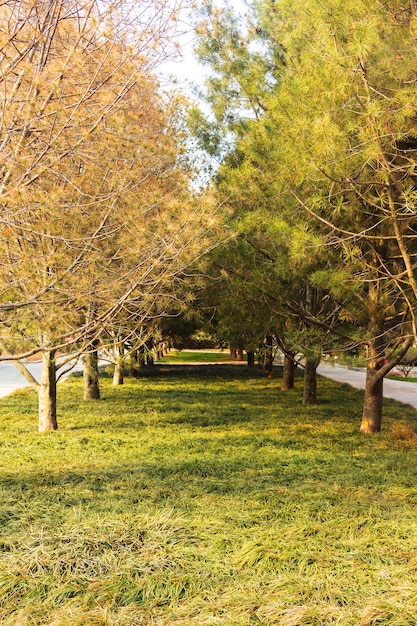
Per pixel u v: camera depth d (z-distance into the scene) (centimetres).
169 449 989
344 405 1628
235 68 1140
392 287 907
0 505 641
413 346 1050
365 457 921
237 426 1250
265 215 887
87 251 598
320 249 727
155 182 726
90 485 730
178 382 2366
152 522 579
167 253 590
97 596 443
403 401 1795
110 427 1225
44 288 571
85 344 780
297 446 1023
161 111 873
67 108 588
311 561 501
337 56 593
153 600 438
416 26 570
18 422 1299
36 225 577
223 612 419
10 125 548
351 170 682
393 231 785
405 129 632
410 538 544
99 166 627
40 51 593
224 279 1049
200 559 506
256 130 959
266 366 2669
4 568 480
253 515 614
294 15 686
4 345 655
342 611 410
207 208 613
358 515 619
